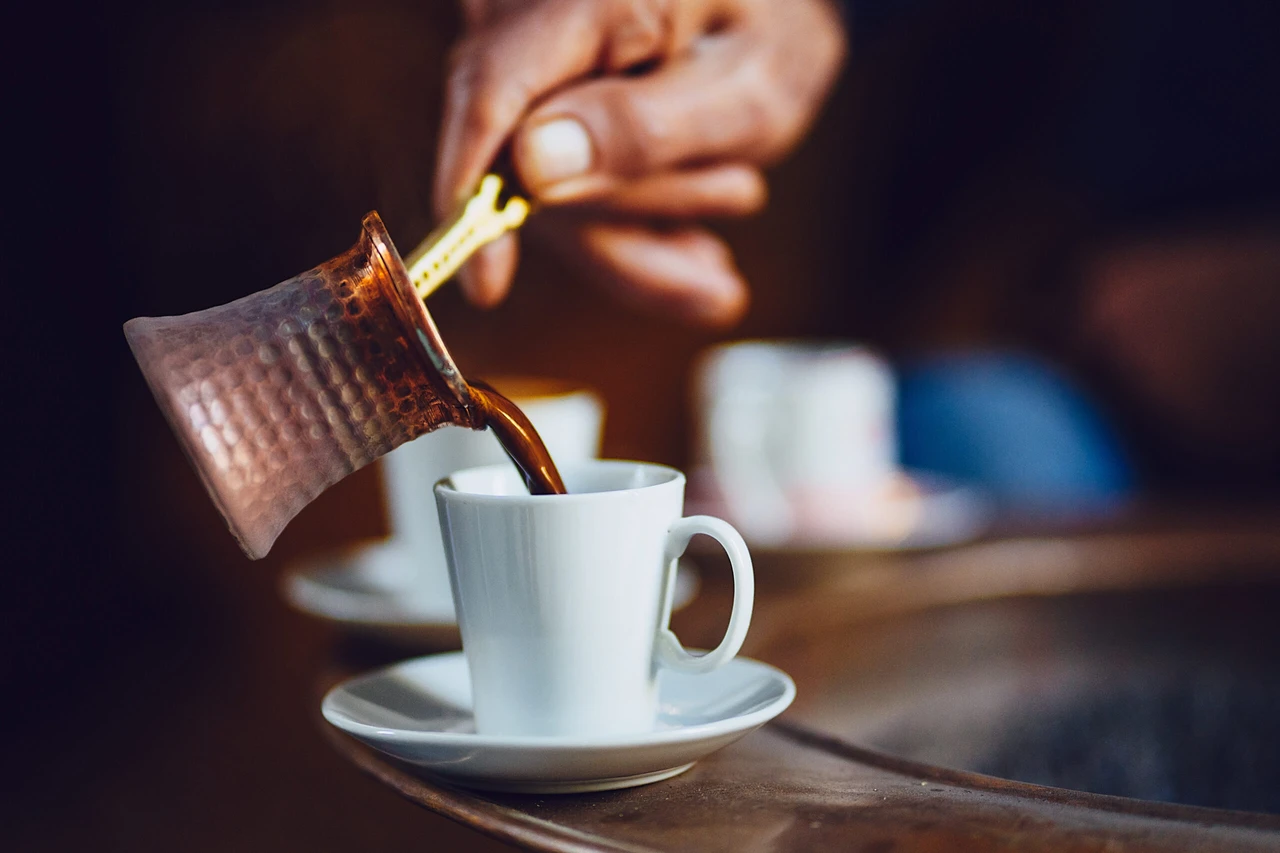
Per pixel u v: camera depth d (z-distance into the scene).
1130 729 0.56
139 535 1.29
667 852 0.40
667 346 1.45
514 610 0.46
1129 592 0.67
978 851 0.40
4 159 1.26
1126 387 1.53
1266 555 0.71
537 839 0.41
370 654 0.62
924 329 1.69
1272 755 0.55
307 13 1.26
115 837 0.68
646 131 0.64
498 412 0.47
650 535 0.46
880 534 0.73
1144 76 1.79
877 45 1.57
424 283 0.53
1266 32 1.74
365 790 0.73
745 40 0.73
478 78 0.60
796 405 0.85
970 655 0.61
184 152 1.28
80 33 1.26
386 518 1.26
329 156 1.28
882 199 1.64
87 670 1.03
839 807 0.43
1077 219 1.75
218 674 1.00
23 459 1.26
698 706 0.50
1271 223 1.65
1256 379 1.46
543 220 0.79
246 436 0.43
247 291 1.31
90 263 1.29
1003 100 1.62
